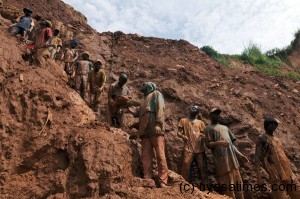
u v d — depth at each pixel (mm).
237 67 18422
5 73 7316
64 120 6820
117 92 8195
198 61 14727
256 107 11453
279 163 7758
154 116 6816
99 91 9320
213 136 7969
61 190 5887
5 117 6445
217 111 8211
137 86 11398
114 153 6207
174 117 10156
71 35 13531
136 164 6656
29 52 9078
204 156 8148
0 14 12164
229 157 7707
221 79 13062
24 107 6684
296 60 22156
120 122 8227
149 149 6742
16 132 6418
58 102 7000
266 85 13531
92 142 6250
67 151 6270
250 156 9297
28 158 6227
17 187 5938
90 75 9484
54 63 8961
